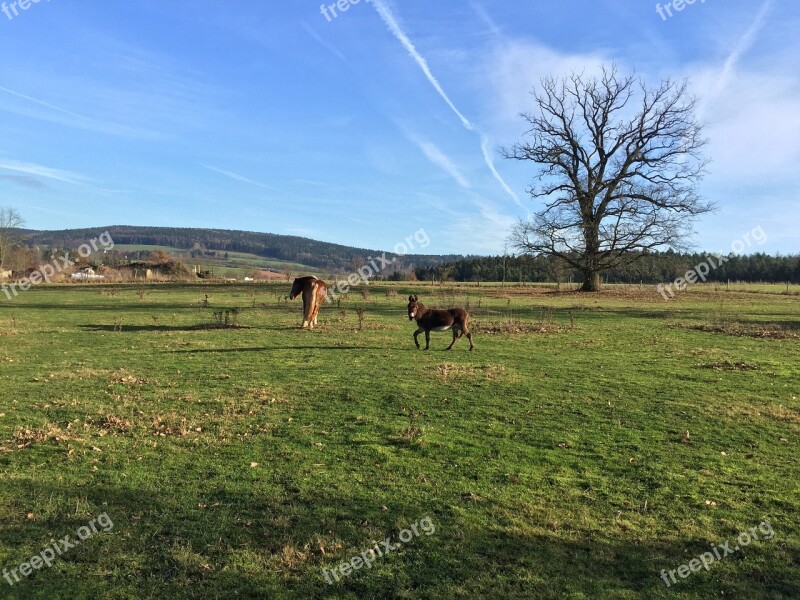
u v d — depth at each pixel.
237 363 13.78
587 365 13.64
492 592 4.18
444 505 5.62
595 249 48.25
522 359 14.54
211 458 6.87
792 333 20.14
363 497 5.77
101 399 9.89
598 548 4.85
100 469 6.45
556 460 6.95
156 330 21.33
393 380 11.58
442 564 4.56
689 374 12.42
